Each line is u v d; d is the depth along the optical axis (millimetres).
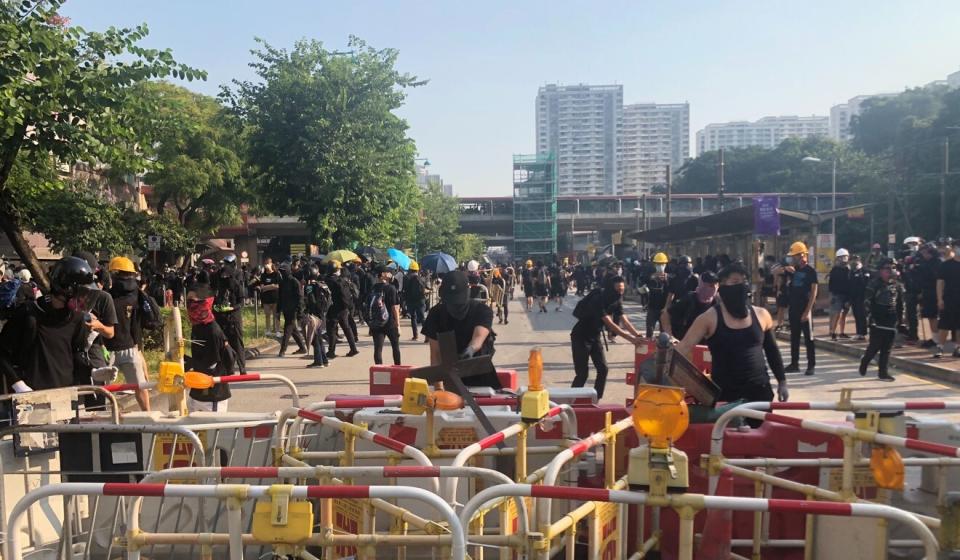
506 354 15531
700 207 97812
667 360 4711
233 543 2744
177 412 5336
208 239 52531
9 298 13133
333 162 26328
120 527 4586
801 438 4539
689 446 4598
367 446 4762
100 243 19766
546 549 3121
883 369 11391
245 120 26953
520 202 102062
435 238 73062
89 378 6578
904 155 59500
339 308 14758
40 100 11320
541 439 4875
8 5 11305
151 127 13141
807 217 22844
